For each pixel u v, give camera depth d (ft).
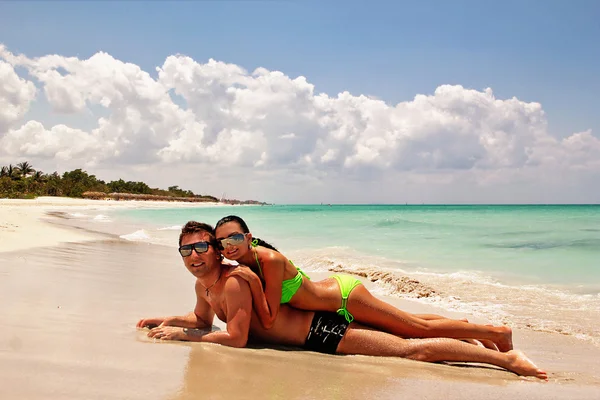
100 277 24.71
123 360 11.23
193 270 14.52
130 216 123.75
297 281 14.58
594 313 21.63
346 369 12.25
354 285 14.97
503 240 56.65
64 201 239.09
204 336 14.02
